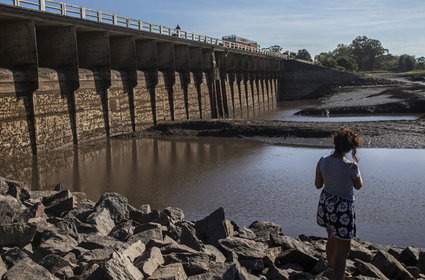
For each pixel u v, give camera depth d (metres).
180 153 38.72
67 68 40.47
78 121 41.31
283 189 25.42
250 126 49.94
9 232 7.92
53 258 7.35
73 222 9.75
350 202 7.18
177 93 62.91
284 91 132.75
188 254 8.17
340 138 7.28
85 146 40.94
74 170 30.83
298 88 131.62
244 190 25.27
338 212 7.14
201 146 42.94
